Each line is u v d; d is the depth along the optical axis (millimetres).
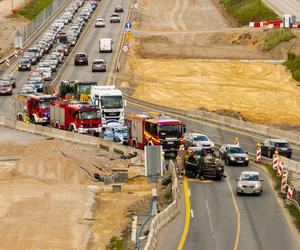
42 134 183000
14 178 139250
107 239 102562
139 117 154625
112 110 175375
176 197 111312
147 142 150375
